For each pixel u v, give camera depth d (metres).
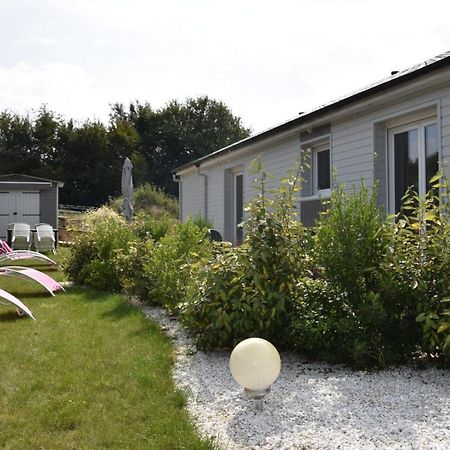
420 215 4.66
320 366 4.61
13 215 21.75
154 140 49.09
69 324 6.70
